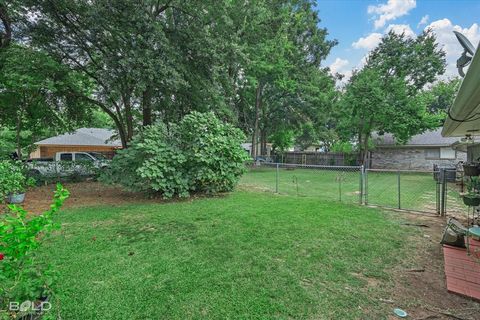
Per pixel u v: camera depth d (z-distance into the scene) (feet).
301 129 74.18
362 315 6.66
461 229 10.75
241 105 62.75
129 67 25.99
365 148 55.42
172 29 31.14
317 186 32.50
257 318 6.52
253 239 12.10
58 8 26.89
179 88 29.78
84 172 33.04
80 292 7.57
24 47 25.98
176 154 21.34
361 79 50.19
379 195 26.12
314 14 59.31
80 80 34.04
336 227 13.94
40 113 34.40
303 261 9.80
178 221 15.05
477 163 16.63
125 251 10.65
